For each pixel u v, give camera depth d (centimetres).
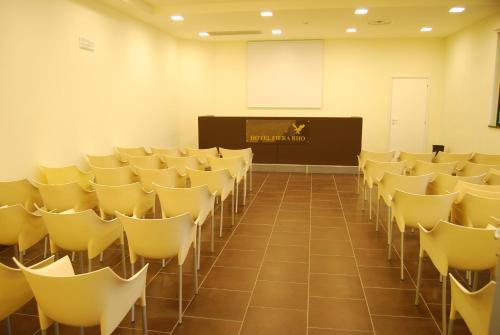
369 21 802
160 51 901
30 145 485
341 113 1041
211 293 335
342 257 411
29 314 302
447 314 302
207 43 1048
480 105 784
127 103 745
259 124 864
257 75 1052
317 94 1036
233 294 333
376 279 362
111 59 681
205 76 1055
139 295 230
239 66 1057
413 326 287
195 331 280
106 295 196
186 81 1035
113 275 194
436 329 283
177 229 284
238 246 440
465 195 338
